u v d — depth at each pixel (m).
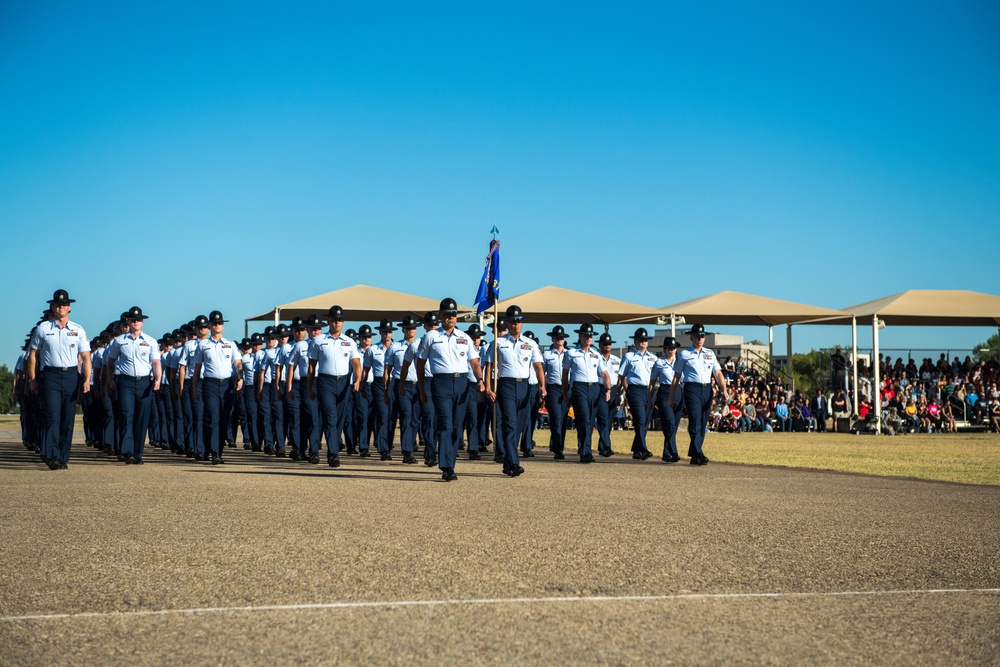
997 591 6.18
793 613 5.58
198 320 17.05
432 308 29.86
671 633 5.15
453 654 4.76
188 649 4.83
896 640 5.05
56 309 14.95
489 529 8.44
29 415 20.58
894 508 10.09
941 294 35.94
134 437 16.80
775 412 35.22
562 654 4.77
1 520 8.92
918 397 34.94
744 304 34.16
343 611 5.56
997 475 14.91
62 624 5.28
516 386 14.12
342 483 12.68
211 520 8.94
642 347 18.44
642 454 18.36
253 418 21.22
